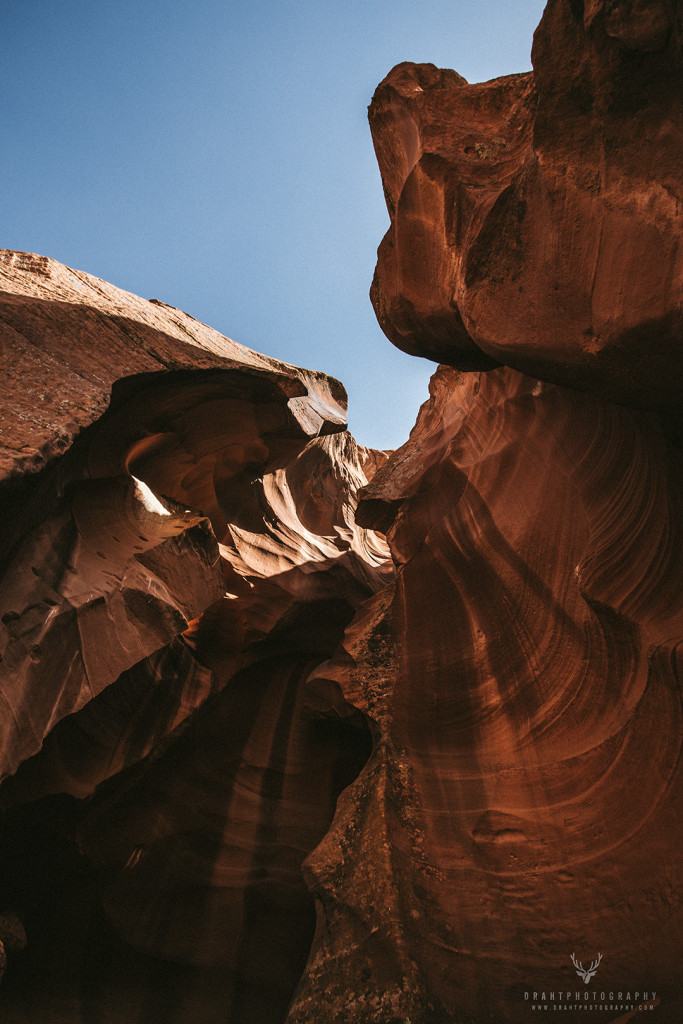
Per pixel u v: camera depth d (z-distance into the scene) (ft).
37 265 28.66
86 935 29.40
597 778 22.65
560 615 24.57
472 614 27.84
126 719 29.22
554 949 20.98
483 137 18.97
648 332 13.42
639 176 13.74
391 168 23.89
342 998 20.33
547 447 26.48
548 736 24.18
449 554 29.73
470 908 22.36
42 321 26.50
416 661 28.27
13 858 27.25
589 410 24.18
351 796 25.85
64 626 25.09
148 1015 28.71
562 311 15.24
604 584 21.72
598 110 14.16
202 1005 29.53
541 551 25.53
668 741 20.88
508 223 16.40
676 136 13.08
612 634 22.18
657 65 13.15
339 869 23.39
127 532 30.09
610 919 20.79
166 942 30.37
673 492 20.01
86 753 27.76
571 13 13.89
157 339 28.66
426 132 19.98
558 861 22.25
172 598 29.58
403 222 21.33
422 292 21.43
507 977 20.89
